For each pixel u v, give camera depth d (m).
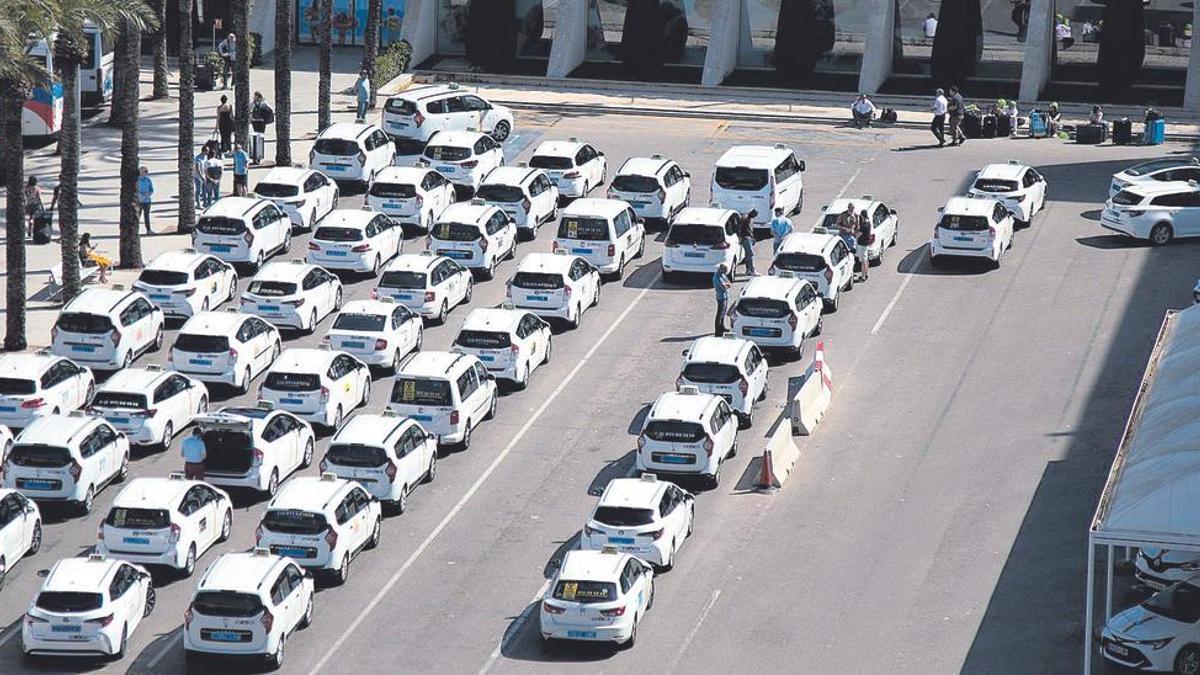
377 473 136.62
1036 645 118.81
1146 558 126.25
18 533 128.12
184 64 193.75
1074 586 126.62
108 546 126.00
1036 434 151.50
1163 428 117.94
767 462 142.12
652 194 199.62
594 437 152.00
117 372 152.62
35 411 147.25
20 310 165.12
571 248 185.75
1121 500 108.81
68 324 160.12
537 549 133.38
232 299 178.12
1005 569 129.50
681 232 184.00
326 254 184.00
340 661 117.31
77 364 154.62
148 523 125.88
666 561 128.75
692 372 152.50
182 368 157.00
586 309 178.75
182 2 192.00
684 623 122.31
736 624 122.12
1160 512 105.69
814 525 136.88
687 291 184.00
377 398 158.88
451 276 177.12
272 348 163.88
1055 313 177.38
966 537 134.50
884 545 133.62
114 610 115.94
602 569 118.06
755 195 196.75
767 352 166.50
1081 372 163.38
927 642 119.69
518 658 117.94
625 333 173.50
